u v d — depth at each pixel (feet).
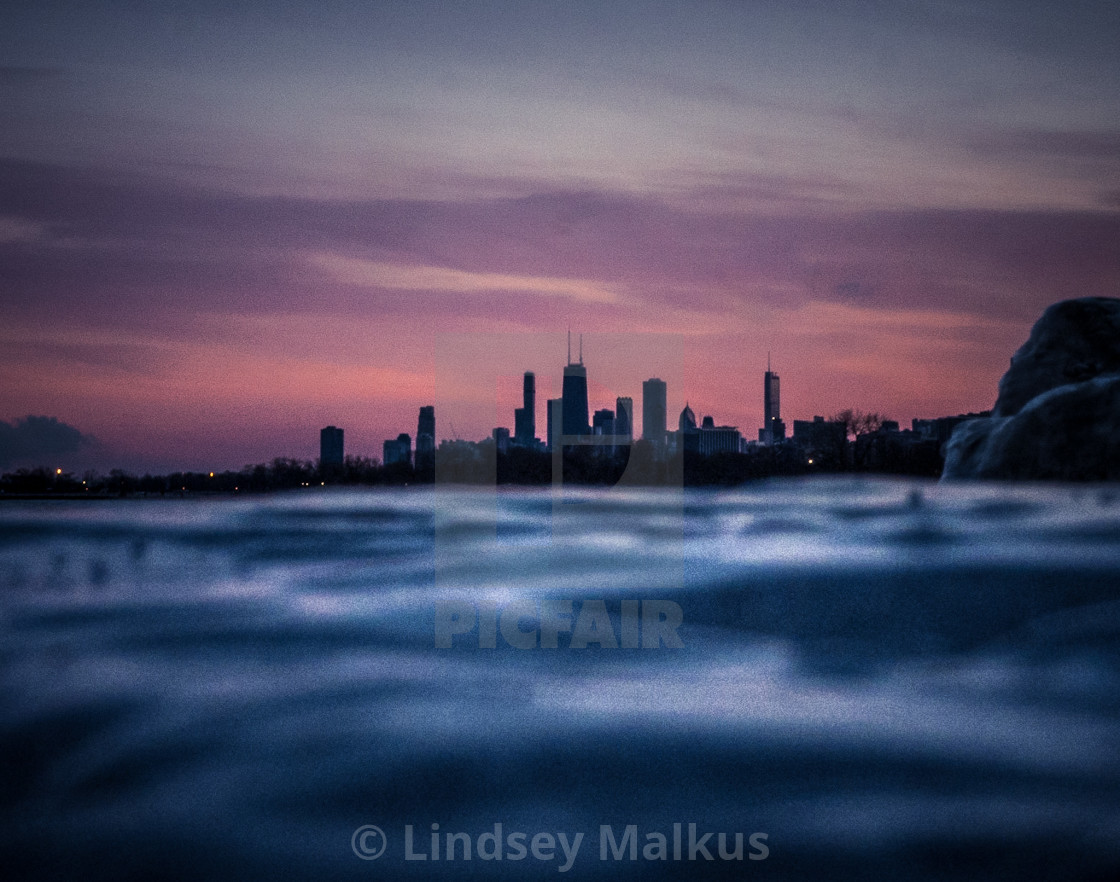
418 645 29.45
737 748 20.49
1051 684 24.31
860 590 32.89
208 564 46.98
